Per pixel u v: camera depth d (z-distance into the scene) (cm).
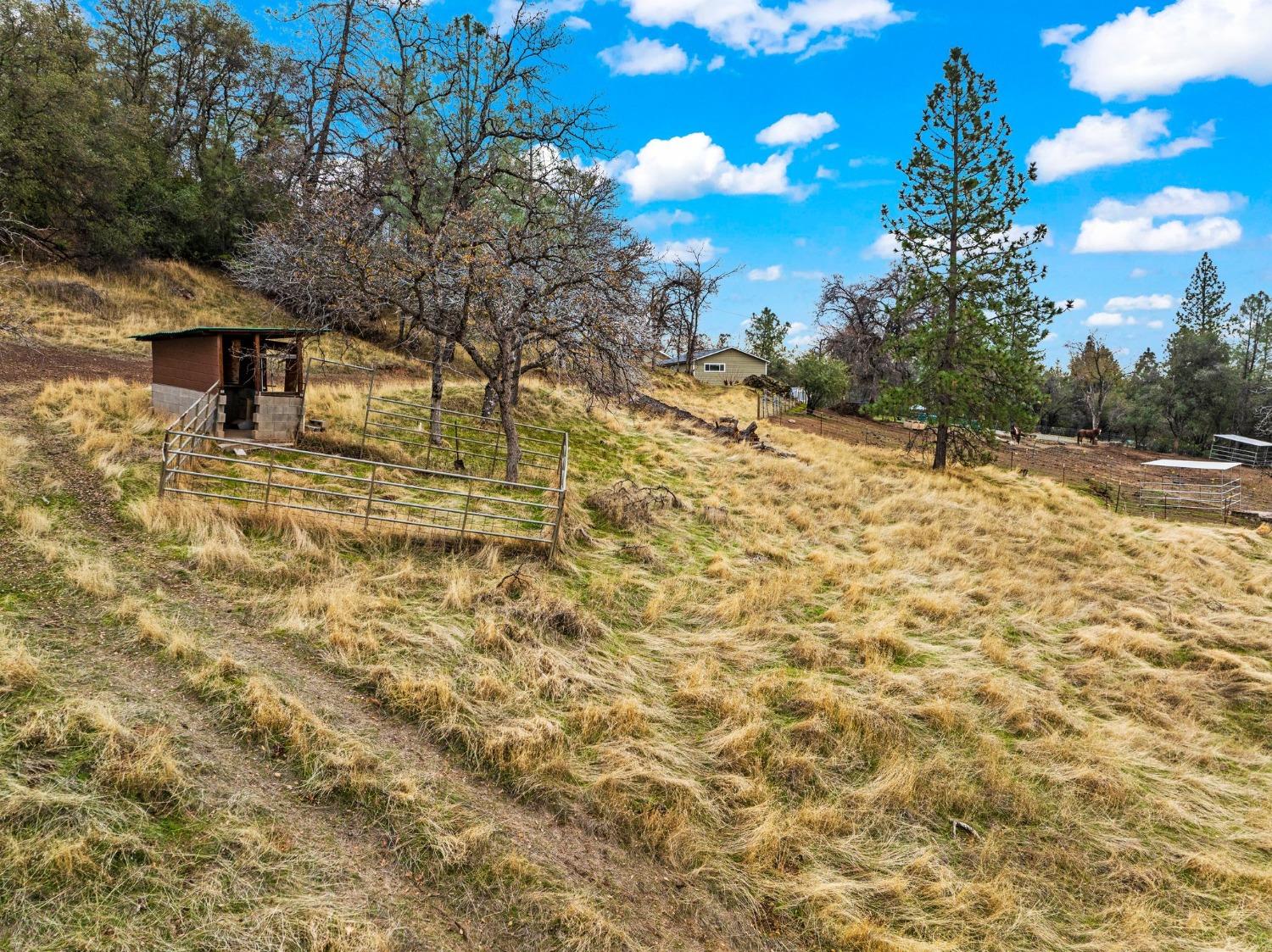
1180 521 2650
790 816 734
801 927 614
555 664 894
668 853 655
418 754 699
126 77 3634
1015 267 2656
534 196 1762
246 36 3806
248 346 1503
